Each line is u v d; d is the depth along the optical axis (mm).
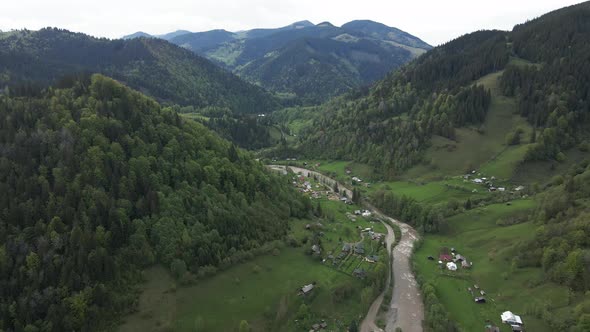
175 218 134125
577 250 120250
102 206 120312
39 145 126312
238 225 148375
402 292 141500
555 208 151250
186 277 124062
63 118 136125
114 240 119375
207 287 125938
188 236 131000
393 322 125000
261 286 131750
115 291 112375
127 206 126812
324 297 130875
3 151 121188
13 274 101312
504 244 155500
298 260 149625
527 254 138000
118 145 135750
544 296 119750
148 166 138625
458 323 119000
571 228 132250
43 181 117500
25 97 154750
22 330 94188
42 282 102125
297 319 121188
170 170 145125
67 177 121375
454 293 135875
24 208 110750
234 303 122438
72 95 155625
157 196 133375
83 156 128000
